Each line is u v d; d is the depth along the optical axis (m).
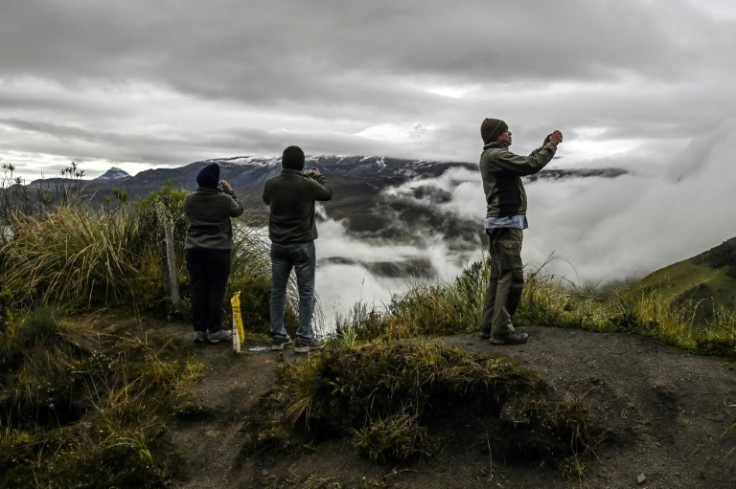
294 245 6.40
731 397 4.42
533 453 4.29
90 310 7.46
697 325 5.58
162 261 7.66
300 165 6.41
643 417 4.40
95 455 4.83
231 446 5.07
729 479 3.78
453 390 4.67
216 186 6.67
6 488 4.77
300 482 4.52
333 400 4.98
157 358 6.31
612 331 5.72
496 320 5.48
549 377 4.80
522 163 5.20
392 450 4.52
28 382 5.91
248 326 7.74
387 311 7.25
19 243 8.21
